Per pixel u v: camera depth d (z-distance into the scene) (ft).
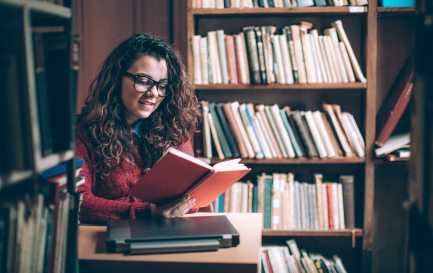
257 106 9.52
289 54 9.29
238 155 9.40
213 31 9.96
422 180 4.56
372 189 9.46
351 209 9.56
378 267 10.48
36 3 4.31
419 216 4.85
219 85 9.30
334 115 9.48
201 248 5.47
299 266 9.51
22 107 4.06
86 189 6.76
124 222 6.04
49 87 4.69
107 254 5.37
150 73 7.12
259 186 9.48
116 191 7.19
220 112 9.39
